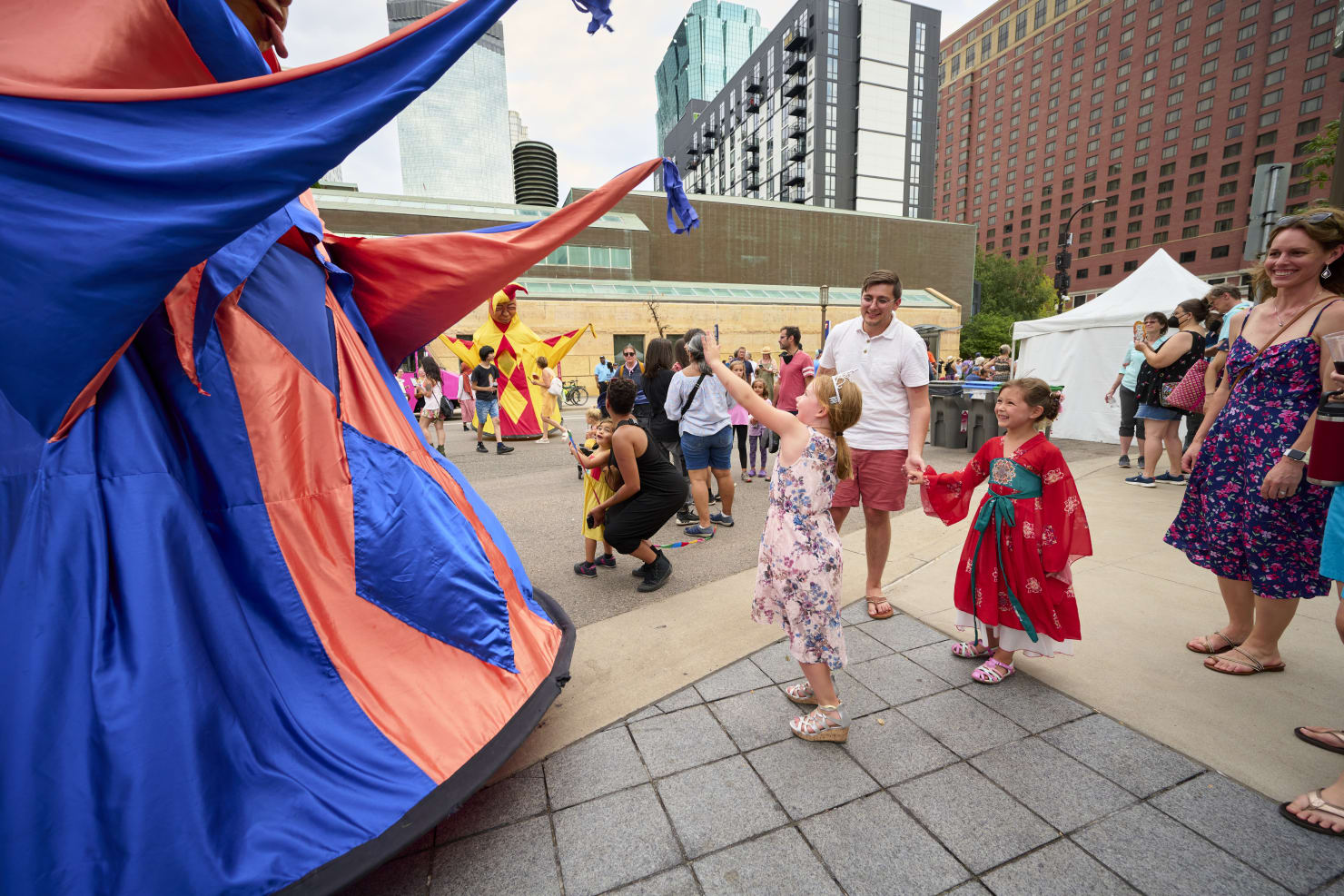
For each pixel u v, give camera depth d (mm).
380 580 1958
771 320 32031
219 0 1587
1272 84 71562
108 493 1484
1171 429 5996
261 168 1298
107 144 1249
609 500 3609
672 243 35719
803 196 66750
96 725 1331
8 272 1242
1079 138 90375
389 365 2955
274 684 1661
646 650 2922
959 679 2574
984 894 1527
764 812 1841
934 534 4672
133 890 1287
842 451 2150
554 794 1956
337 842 1482
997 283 56469
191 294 1662
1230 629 2635
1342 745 1975
